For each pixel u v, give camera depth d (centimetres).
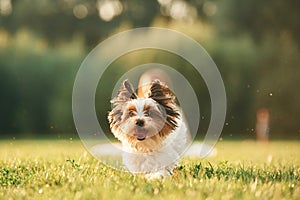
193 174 861
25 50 2991
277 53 2906
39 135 2964
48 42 3666
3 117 2972
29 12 4156
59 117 2919
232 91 2819
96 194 698
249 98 2841
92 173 871
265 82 2853
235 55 2834
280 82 2859
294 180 812
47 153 1295
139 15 4212
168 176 866
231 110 2825
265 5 3209
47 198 707
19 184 809
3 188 791
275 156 1289
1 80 2953
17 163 1005
